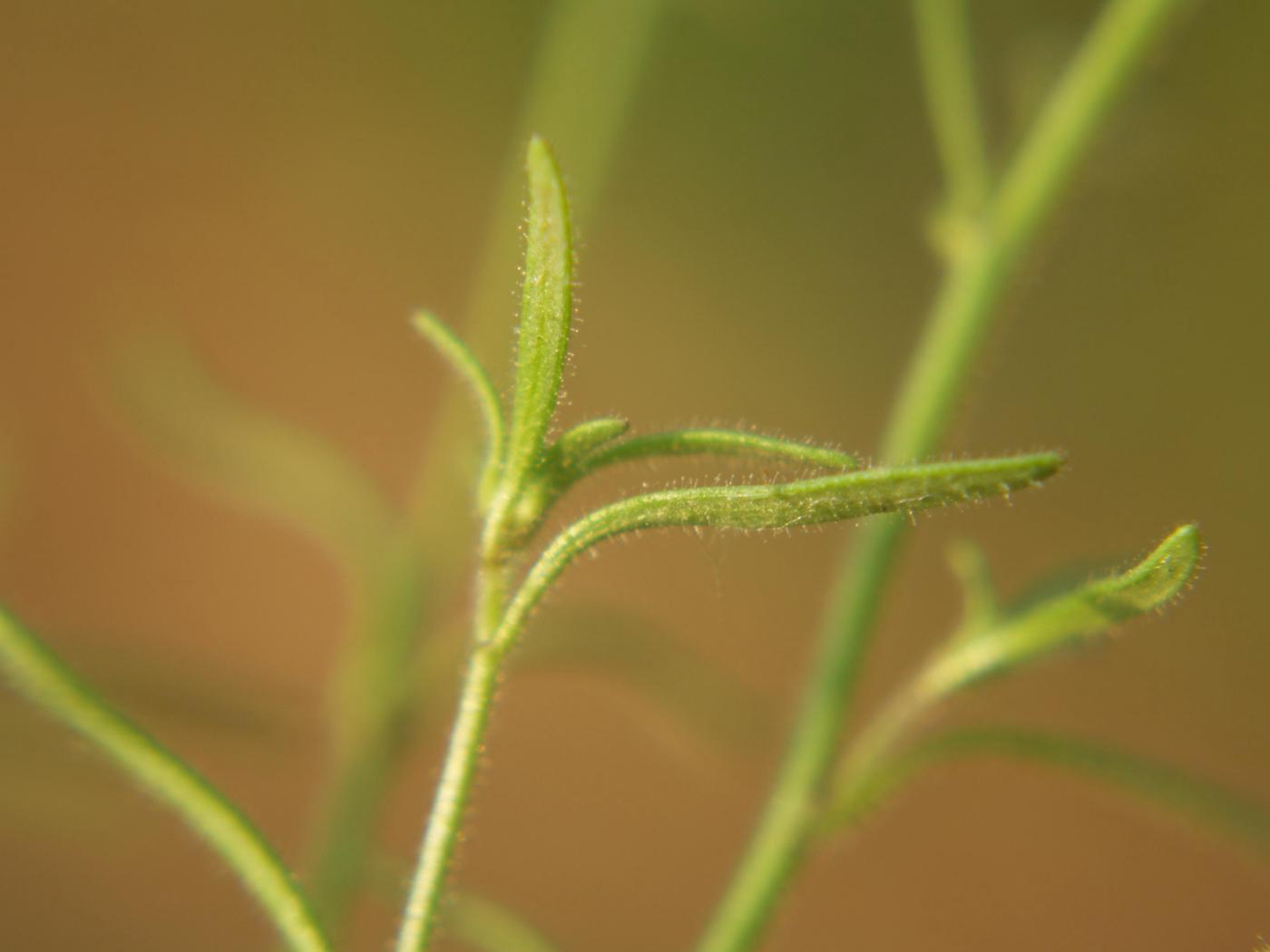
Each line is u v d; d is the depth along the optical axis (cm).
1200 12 38
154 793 12
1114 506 40
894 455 15
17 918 32
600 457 12
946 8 15
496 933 14
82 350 40
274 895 12
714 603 39
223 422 18
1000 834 37
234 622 37
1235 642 39
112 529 38
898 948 35
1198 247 40
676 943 35
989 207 15
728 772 24
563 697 38
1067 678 38
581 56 19
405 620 17
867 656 15
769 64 38
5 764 15
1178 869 37
